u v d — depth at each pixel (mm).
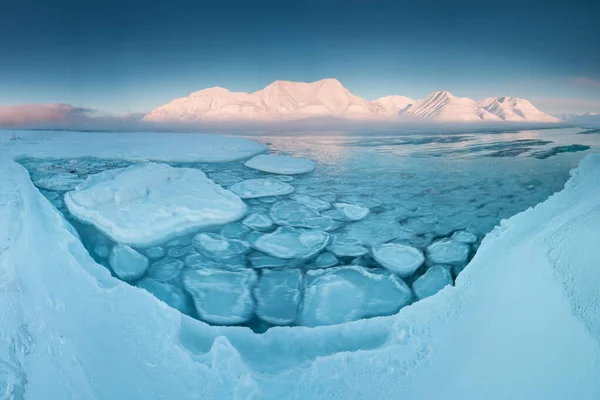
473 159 9344
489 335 2248
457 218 5184
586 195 4230
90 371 2166
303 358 2406
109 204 4918
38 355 2309
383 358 2199
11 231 3861
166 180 5910
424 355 2215
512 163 8625
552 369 1821
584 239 2705
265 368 2301
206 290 3547
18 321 2588
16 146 10469
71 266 3262
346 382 2041
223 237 4676
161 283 3648
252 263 4074
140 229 4441
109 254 4094
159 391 2012
